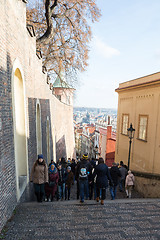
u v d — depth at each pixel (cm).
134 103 1350
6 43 449
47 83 1281
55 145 1767
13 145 500
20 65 576
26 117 645
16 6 540
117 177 728
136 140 1309
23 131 625
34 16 1564
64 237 362
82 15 1467
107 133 2547
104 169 547
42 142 1020
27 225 405
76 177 710
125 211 495
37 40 1273
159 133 1047
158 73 1077
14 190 492
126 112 1489
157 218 455
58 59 1623
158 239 364
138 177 952
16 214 459
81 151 7788
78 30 1534
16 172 513
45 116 1173
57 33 1520
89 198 734
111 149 2561
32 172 563
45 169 569
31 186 695
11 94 493
